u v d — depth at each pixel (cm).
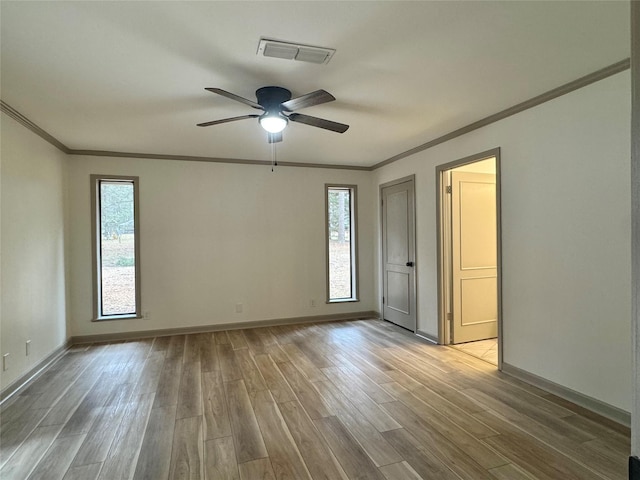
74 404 278
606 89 248
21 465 205
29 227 337
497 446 220
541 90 281
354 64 237
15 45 209
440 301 421
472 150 365
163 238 477
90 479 193
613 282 247
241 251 509
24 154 329
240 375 333
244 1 174
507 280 329
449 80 262
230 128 365
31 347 334
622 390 243
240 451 216
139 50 217
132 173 465
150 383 316
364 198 565
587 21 193
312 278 543
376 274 565
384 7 181
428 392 294
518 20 192
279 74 249
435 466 202
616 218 245
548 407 267
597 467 199
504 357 335
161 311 475
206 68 239
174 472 198
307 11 183
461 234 427
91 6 176
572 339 274
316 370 344
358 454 213
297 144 432
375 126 366
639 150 64
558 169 281
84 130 365
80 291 444
